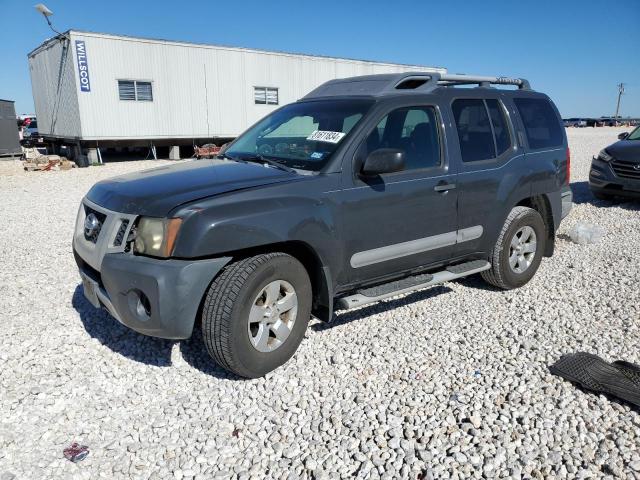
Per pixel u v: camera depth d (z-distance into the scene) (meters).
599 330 4.19
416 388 3.38
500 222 4.77
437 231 4.30
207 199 3.26
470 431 2.93
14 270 5.82
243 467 2.69
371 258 3.94
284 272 3.45
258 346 3.42
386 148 3.92
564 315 4.49
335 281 3.79
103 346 3.96
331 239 3.64
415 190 4.07
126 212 3.36
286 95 21.19
